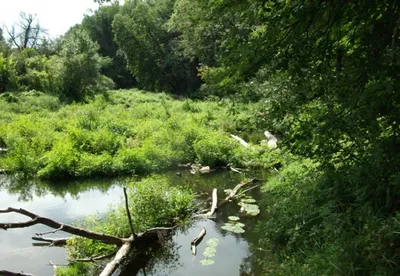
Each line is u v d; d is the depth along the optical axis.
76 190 11.20
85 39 33.50
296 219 5.97
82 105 26.83
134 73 42.03
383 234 3.80
